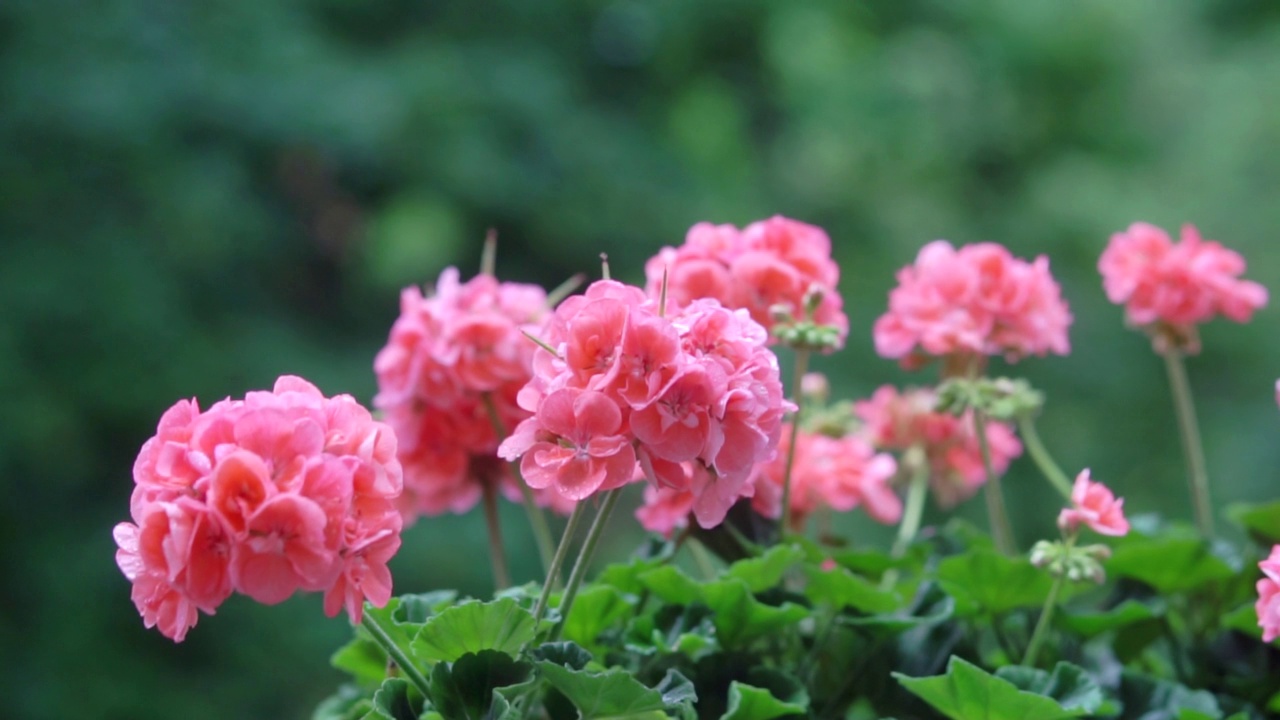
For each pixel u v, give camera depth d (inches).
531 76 282.2
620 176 283.0
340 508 49.5
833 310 76.3
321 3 282.2
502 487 87.7
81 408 235.5
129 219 246.5
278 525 48.3
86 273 236.8
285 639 235.0
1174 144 361.4
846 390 267.1
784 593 73.0
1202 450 298.5
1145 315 90.5
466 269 279.7
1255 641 81.4
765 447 53.1
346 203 276.1
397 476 53.1
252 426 49.6
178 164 246.4
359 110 255.6
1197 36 389.7
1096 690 66.0
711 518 54.9
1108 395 304.8
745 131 329.1
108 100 237.3
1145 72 368.2
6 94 235.3
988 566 75.5
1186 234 90.6
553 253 282.7
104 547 239.9
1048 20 352.5
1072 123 360.5
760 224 76.9
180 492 49.8
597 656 70.7
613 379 51.5
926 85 336.5
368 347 273.0
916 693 66.7
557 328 55.1
